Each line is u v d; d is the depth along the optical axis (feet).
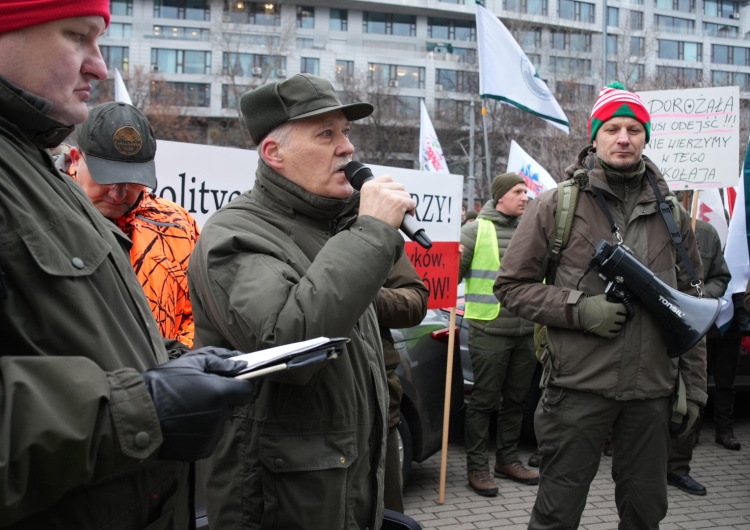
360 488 5.68
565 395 9.32
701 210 22.84
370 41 206.39
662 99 17.16
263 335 4.88
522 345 15.07
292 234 5.90
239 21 183.21
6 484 2.81
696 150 16.80
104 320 3.65
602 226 9.61
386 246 5.17
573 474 9.33
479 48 21.26
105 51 187.32
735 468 16.76
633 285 8.91
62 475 3.01
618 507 9.66
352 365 5.69
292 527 5.27
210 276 5.38
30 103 3.61
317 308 4.84
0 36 3.53
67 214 3.60
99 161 7.81
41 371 3.06
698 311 8.90
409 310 10.40
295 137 5.86
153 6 194.59
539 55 178.60
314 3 202.69
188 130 149.89
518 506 14.14
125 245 4.56
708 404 22.33
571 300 9.14
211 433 3.34
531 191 22.97
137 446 3.17
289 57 183.83
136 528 3.74
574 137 86.48
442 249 14.02
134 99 135.85
